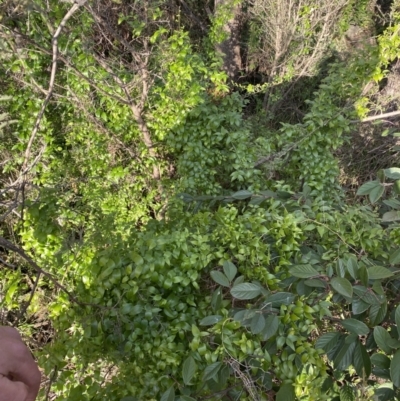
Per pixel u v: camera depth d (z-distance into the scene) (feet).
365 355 5.17
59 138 14.44
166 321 6.67
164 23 15.75
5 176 13.43
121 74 13.15
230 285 5.79
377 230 7.00
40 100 12.39
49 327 11.48
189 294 6.75
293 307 5.63
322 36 17.54
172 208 10.64
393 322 5.80
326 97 11.97
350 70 11.90
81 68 12.30
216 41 15.87
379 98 15.83
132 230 9.43
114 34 12.43
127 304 6.30
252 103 19.94
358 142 16.67
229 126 12.87
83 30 12.18
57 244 9.16
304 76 18.48
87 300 6.70
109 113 13.79
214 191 12.78
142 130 13.76
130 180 14.55
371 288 5.44
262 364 5.56
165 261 6.45
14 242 11.45
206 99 12.94
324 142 12.17
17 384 2.07
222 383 5.41
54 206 9.00
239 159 11.76
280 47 17.70
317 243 7.64
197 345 5.50
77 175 14.06
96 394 6.34
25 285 10.56
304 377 5.46
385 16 19.92
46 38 11.82
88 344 6.47
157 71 13.53
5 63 11.59
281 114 19.19
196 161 12.80
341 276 5.56
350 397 5.60
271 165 12.25
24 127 12.35
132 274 6.35
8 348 2.22
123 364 6.48
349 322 5.28
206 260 6.56
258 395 5.49
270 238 7.29
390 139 16.26
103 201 12.98
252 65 20.38
